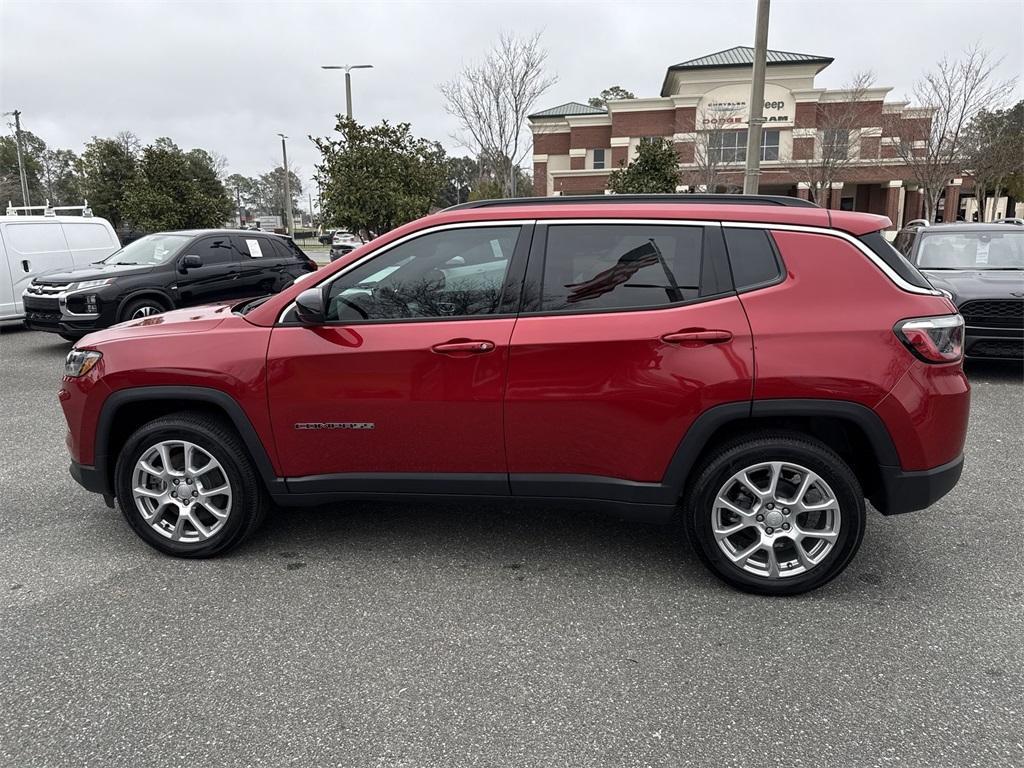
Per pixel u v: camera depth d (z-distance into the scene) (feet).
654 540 12.96
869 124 104.94
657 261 10.62
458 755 7.66
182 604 10.78
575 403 10.64
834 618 10.31
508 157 79.10
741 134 118.73
